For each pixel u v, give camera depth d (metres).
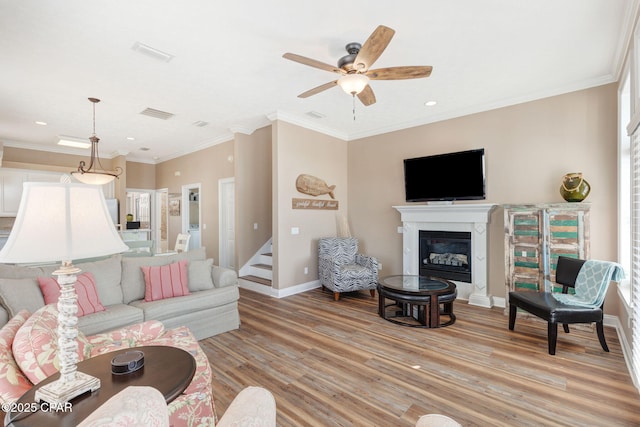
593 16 2.32
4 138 5.66
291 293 4.80
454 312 3.89
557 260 3.38
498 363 2.57
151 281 3.09
